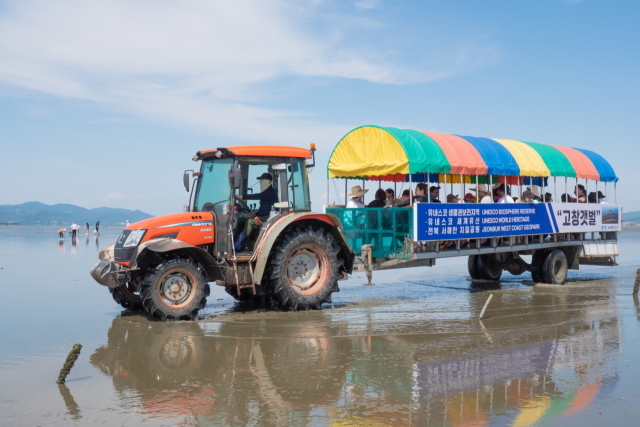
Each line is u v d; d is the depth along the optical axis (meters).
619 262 20.25
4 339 6.81
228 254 8.49
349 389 4.83
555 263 12.98
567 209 13.04
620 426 4.01
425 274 15.75
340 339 6.86
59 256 21.81
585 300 10.33
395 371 5.41
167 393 4.70
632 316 8.59
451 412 4.26
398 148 9.93
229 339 6.82
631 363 5.75
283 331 7.34
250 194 8.90
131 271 8.11
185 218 8.35
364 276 15.09
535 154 12.34
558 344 6.64
